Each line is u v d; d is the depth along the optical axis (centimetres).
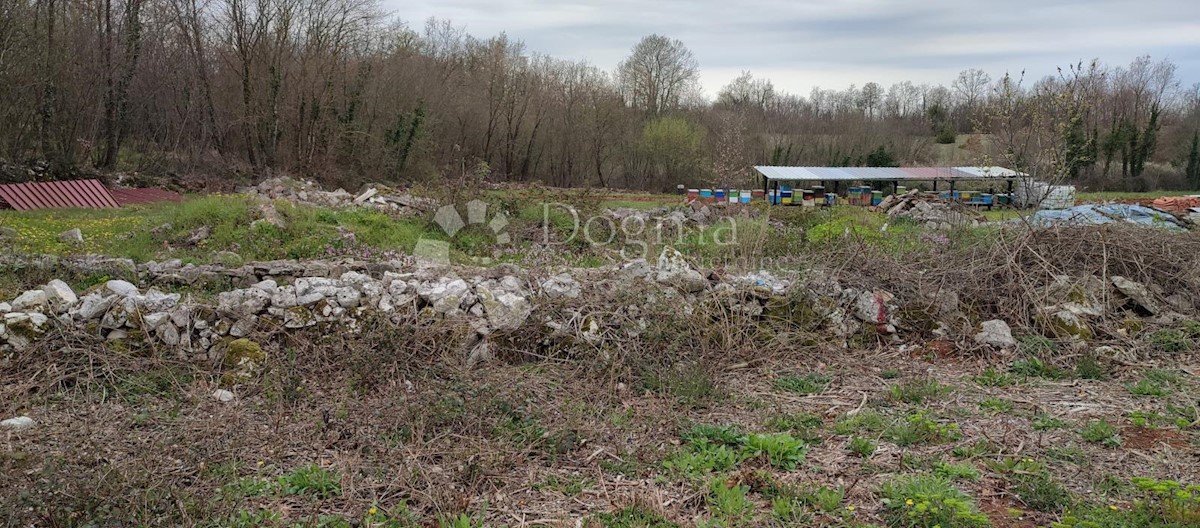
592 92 4422
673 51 5166
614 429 482
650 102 5075
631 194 3512
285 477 402
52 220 1340
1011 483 406
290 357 539
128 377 533
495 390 511
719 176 3312
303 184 2034
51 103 2219
